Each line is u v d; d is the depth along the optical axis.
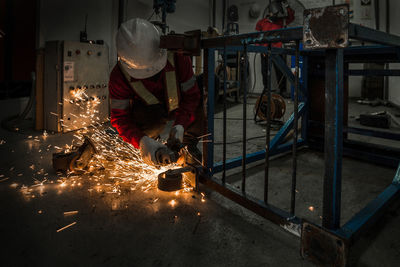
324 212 1.08
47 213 1.54
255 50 2.02
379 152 2.47
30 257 1.18
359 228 1.11
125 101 1.74
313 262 1.11
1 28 3.73
